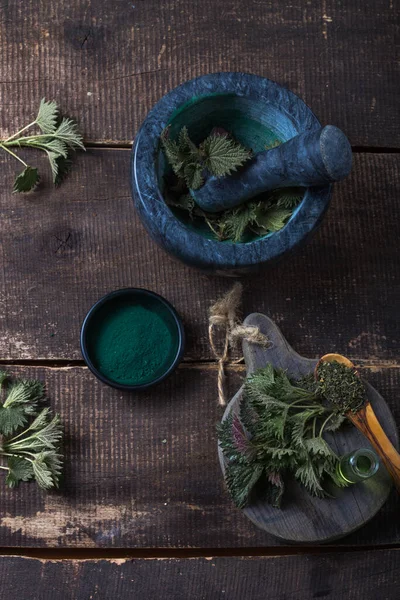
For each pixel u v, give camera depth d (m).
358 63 0.94
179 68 0.93
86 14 0.93
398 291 0.93
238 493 0.86
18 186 0.90
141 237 0.92
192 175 0.84
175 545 0.91
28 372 0.92
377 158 0.94
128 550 0.92
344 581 0.92
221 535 0.91
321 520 0.88
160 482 0.91
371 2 0.94
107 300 0.89
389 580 0.92
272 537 0.91
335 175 0.79
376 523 0.92
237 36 0.93
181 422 0.92
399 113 0.94
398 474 0.86
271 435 0.86
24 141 0.91
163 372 0.89
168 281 0.92
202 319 0.92
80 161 0.92
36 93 0.92
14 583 0.91
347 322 0.93
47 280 0.92
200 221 0.89
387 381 0.93
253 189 0.83
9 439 0.91
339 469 0.87
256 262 0.84
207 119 0.88
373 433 0.87
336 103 0.94
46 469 0.88
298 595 0.91
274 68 0.93
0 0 0.92
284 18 0.94
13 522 0.91
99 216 0.92
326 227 0.93
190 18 0.93
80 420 0.91
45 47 0.92
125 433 0.91
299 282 0.93
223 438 0.87
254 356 0.90
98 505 0.91
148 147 0.84
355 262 0.93
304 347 0.92
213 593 0.91
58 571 0.91
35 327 0.92
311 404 0.88
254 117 0.87
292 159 0.80
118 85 0.93
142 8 0.93
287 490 0.89
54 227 0.92
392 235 0.94
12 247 0.92
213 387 0.92
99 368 0.90
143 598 0.91
